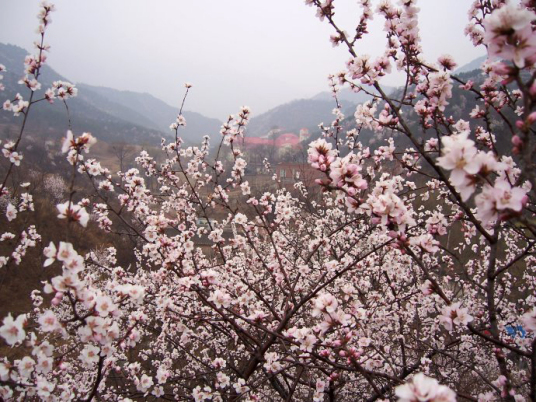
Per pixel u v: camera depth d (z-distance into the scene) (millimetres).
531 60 1500
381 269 5586
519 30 1479
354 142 6312
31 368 2502
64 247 2277
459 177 1568
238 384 3719
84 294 2363
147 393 3691
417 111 2811
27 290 13523
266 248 8336
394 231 2369
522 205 1480
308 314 6320
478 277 7797
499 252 9266
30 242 4430
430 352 5180
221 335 6488
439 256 8078
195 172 6691
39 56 3781
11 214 4426
